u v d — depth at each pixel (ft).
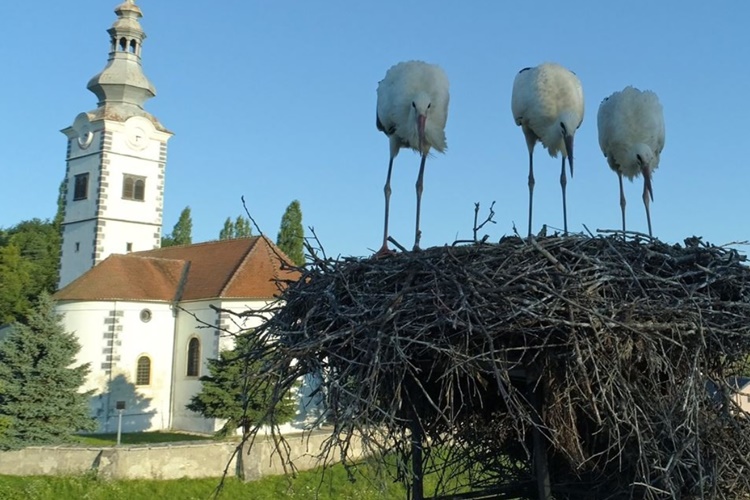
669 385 16.34
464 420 21.77
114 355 93.81
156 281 99.30
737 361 18.40
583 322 15.33
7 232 179.93
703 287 17.69
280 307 18.75
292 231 133.28
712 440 17.35
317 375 16.26
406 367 14.90
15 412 68.59
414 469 19.52
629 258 17.79
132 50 122.31
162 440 84.84
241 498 59.00
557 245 17.19
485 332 14.55
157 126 119.44
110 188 114.32
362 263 17.76
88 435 89.35
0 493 58.54
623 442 16.94
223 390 72.64
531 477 21.91
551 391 16.76
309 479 57.00
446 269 16.06
